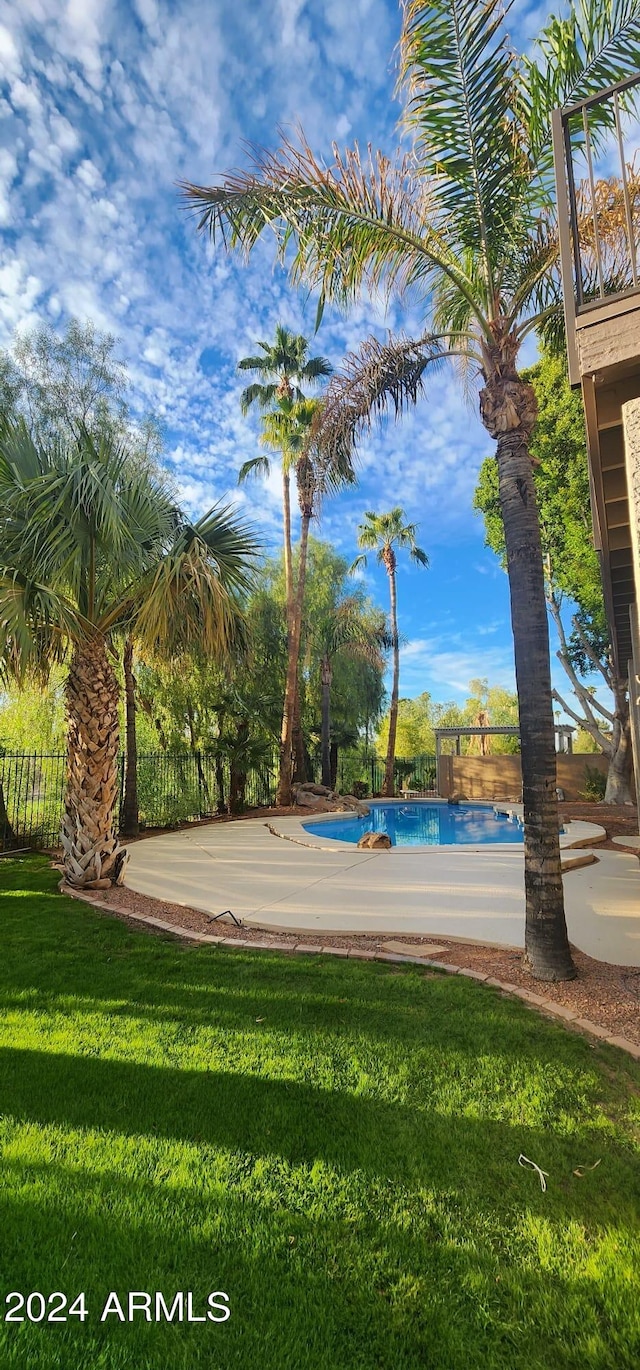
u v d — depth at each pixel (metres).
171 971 4.14
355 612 21.78
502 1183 2.08
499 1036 3.16
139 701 13.53
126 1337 1.52
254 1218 1.90
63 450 6.80
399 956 4.44
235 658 7.32
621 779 16.28
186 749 15.12
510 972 4.12
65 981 3.94
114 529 5.68
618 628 8.72
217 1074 2.76
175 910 5.85
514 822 15.51
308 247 4.46
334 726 22.53
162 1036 3.14
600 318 3.76
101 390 10.77
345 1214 1.93
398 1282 1.68
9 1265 1.72
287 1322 1.56
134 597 6.61
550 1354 1.48
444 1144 2.29
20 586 5.85
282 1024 3.30
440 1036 3.16
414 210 4.50
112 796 6.90
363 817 16.53
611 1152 2.25
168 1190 2.02
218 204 4.40
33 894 6.48
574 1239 1.83
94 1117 2.43
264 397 16.73
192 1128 2.37
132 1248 1.78
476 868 7.77
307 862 8.28
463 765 22.33
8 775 10.43
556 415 15.48
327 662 20.83
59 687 11.81
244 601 7.80
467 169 4.21
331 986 3.84
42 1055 2.93
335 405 4.93
